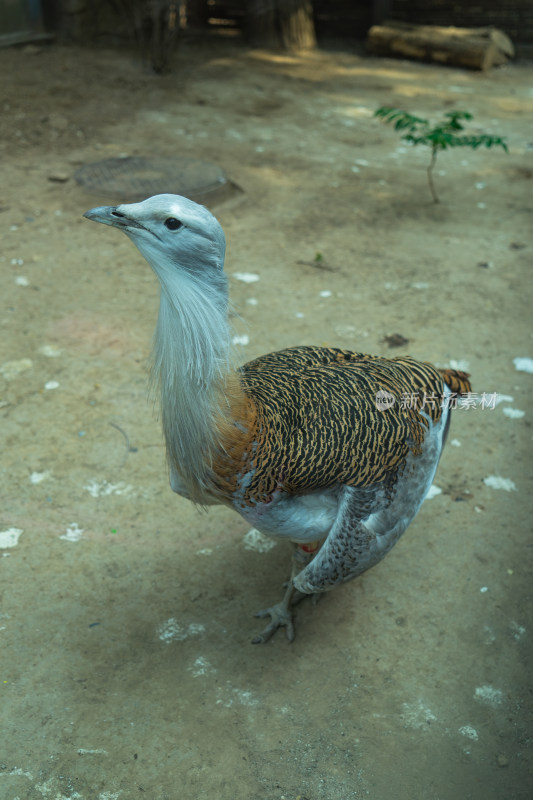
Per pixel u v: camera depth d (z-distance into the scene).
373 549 2.47
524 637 2.93
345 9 12.71
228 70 10.70
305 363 2.77
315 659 2.84
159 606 3.02
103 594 3.04
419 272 5.54
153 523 3.39
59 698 2.65
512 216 6.53
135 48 11.09
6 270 5.22
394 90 10.30
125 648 2.84
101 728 2.56
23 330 4.59
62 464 3.64
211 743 2.53
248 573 3.19
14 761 2.45
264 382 2.51
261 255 5.68
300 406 2.41
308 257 5.69
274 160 7.54
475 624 2.98
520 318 4.98
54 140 7.56
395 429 2.49
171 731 2.56
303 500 2.50
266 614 2.96
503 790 2.42
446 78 11.09
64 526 3.32
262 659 2.83
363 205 6.65
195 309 2.05
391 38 11.86
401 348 4.60
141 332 4.66
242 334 4.65
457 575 3.19
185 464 2.29
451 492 3.59
